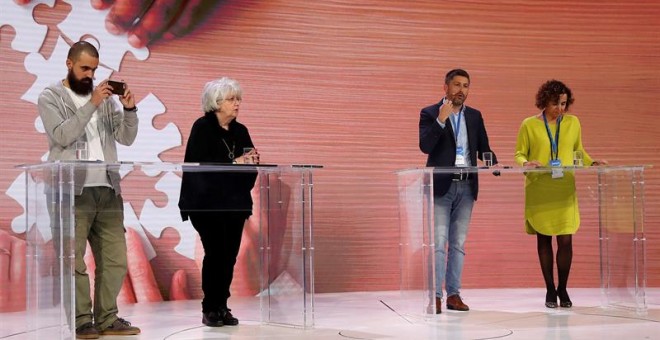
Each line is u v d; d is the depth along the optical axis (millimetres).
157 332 6840
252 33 10148
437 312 7805
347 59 10570
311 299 7004
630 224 7758
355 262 10602
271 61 10242
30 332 6125
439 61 10859
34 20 9016
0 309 8539
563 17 11000
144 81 9578
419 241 7332
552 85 8164
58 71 9117
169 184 6629
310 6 10414
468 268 8672
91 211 6316
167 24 9711
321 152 10461
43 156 9062
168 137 9688
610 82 11008
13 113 8906
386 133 10727
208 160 7047
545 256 8125
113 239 6520
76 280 6316
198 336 6621
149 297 8336
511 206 8477
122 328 6656
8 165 8852
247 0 10109
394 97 10750
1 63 8852
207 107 7148
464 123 8055
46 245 5977
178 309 8156
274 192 7223
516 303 8508
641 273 7676
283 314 7152
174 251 8352
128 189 6438
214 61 9953
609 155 10938
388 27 10711
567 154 8195
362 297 9797
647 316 7562
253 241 7367
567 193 7973
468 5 10891
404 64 10766
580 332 6629
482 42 10906
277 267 7215
